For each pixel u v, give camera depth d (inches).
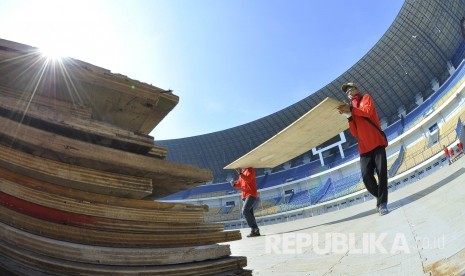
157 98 71.9
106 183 60.3
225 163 2213.3
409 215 119.0
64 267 48.1
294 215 1658.5
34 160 54.4
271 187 1875.0
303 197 1738.4
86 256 51.7
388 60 1664.6
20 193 55.1
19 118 56.1
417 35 1541.6
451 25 1417.3
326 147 1784.0
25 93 61.4
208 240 75.6
